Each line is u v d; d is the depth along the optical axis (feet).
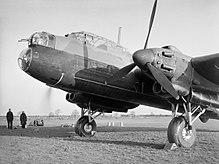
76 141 31.68
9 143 29.63
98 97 36.09
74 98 35.12
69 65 29.25
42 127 60.64
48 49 28.63
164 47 27.91
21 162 21.74
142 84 32.68
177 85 26.40
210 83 28.58
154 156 23.44
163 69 25.54
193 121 27.30
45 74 28.43
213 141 29.63
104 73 31.09
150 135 36.35
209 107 27.99
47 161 21.93
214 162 21.36
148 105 35.94
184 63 26.76
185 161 21.75
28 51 27.91
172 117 27.84
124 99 33.71
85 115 37.99
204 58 26.45
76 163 21.36
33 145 28.50
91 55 30.99
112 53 32.89
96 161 21.90
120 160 22.17
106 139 33.78
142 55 25.04
